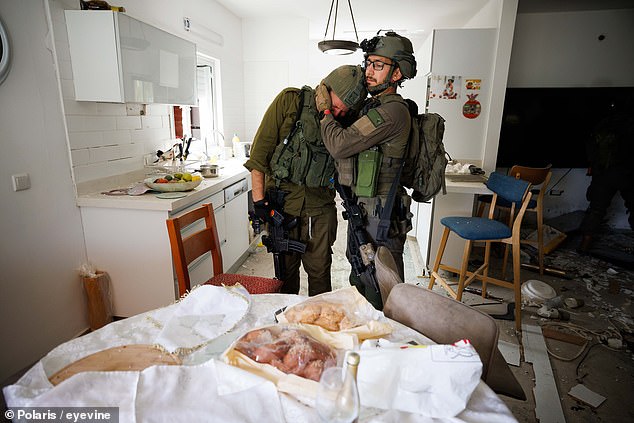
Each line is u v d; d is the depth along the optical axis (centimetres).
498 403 76
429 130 175
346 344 86
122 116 241
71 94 199
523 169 284
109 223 210
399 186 178
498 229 229
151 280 214
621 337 230
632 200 376
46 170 188
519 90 386
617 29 391
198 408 71
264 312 112
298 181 187
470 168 304
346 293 108
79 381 76
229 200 290
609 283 308
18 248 176
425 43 362
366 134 153
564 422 164
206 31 353
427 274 319
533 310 260
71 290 208
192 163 313
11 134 169
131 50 204
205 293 114
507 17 295
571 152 397
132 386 76
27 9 172
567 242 409
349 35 551
